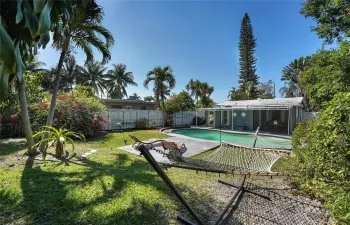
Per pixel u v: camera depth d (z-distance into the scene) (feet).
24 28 5.16
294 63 81.71
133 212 9.45
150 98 133.08
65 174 14.28
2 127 30.58
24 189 11.51
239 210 10.23
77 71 88.38
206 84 89.76
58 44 20.20
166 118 64.13
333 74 17.72
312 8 22.31
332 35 21.50
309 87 24.02
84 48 23.47
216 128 59.00
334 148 8.95
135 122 55.62
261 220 9.31
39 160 18.03
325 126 9.77
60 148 19.58
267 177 15.20
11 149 22.40
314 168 11.53
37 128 29.91
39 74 29.68
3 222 8.38
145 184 12.73
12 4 4.64
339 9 20.31
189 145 28.99
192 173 16.02
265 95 102.47
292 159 17.17
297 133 18.54
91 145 27.20
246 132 48.93
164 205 10.24
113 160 19.33
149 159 5.65
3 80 4.54
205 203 10.83
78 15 19.36
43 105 30.96
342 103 9.10
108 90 99.55
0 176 13.66
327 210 9.66
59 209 9.47
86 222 8.54
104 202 10.25
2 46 4.16
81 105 33.60
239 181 14.34
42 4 4.40
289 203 10.95
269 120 55.67
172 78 59.57
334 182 8.87
